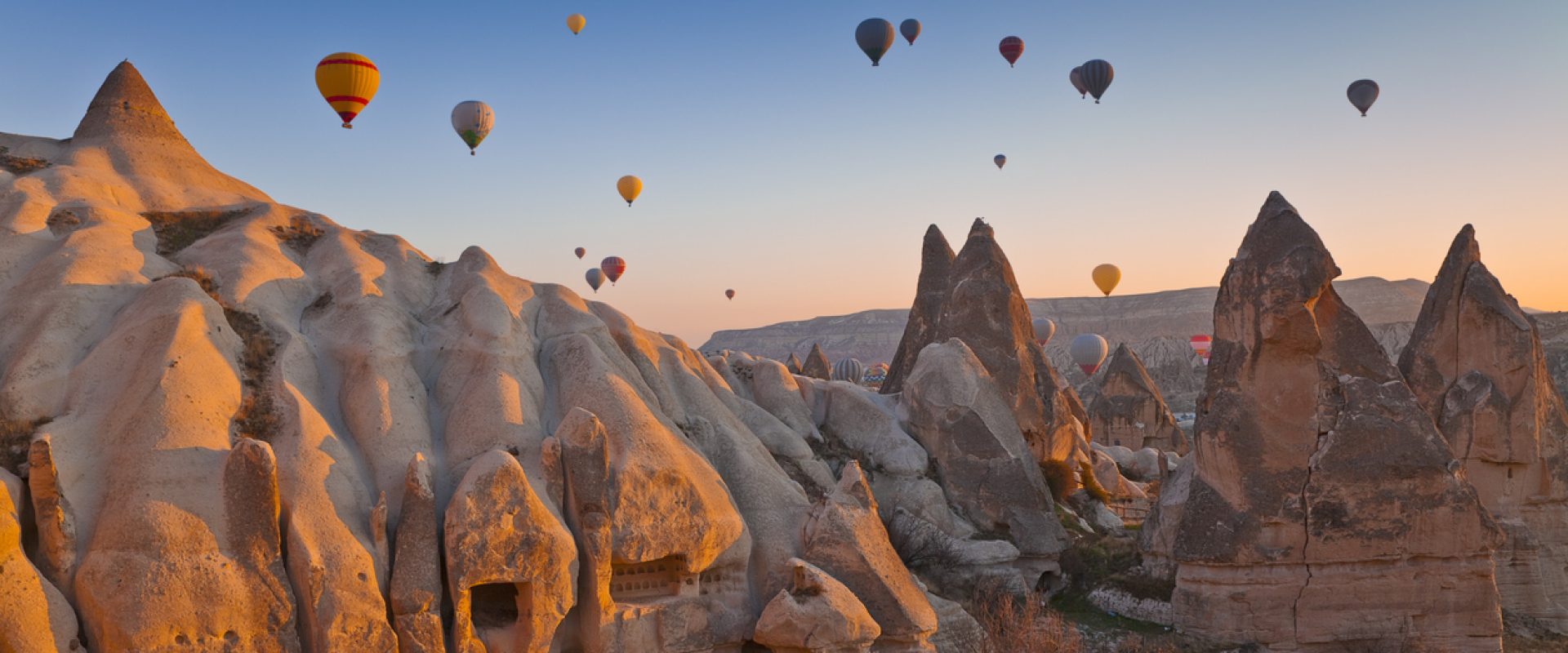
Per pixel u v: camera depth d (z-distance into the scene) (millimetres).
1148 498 51469
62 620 20625
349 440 25969
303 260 31938
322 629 21641
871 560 27359
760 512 28922
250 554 21812
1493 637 30328
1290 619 30156
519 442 26406
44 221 29656
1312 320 30703
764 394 39531
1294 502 30359
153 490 22078
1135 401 67312
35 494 21641
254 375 26094
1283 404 30906
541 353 30703
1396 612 30219
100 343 25484
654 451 26953
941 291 49781
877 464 38281
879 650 26969
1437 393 38062
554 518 24453
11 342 25609
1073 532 40312
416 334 30000
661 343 34781
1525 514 36969
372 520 23359
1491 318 37500
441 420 27672
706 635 26141
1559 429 38094
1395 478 30328
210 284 28406
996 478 37719
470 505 23500
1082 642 30719
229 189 35594
